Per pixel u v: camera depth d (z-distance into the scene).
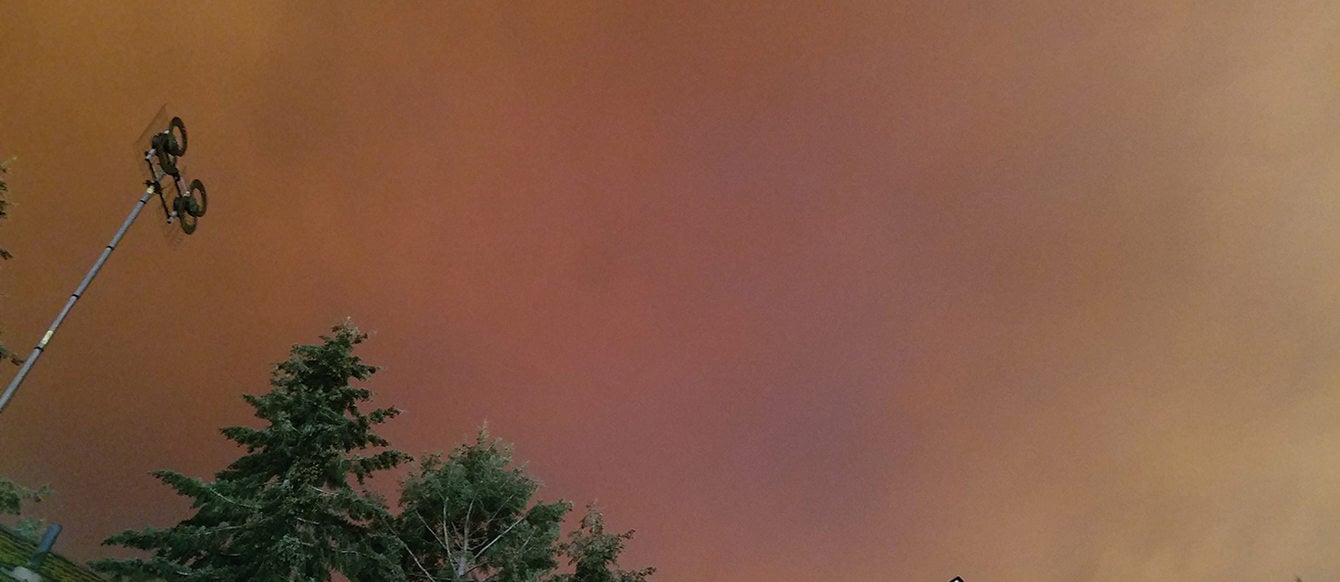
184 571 16.48
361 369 19.47
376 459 18.53
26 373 11.45
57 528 20.00
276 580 16.52
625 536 22.00
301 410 18.11
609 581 21.08
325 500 17.44
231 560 17.34
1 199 17.12
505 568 19.89
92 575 21.47
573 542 21.59
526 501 21.36
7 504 14.43
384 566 18.55
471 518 21.06
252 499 17.25
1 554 17.89
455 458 21.84
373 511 18.41
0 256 17.41
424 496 20.75
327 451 18.02
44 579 18.23
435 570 20.16
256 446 18.34
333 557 17.80
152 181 13.34
